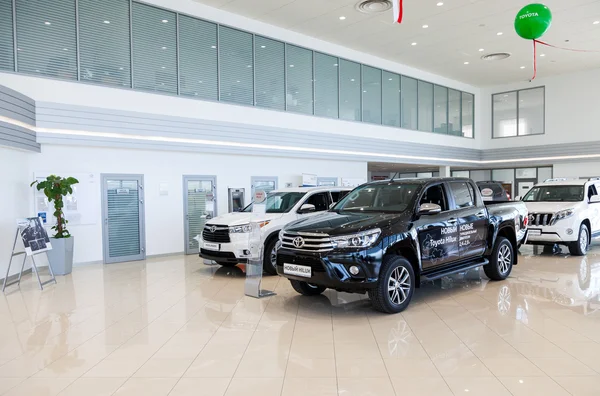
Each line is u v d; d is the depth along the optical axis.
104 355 3.95
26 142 7.78
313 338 4.29
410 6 10.46
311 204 8.10
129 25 9.44
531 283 6.58
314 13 11.02
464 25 11.82
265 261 7.41
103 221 9.28
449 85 18.09
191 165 10.64
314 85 13.15
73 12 8.71
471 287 6.41
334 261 4.76
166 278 7.61
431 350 3.92
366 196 6.05
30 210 8.42
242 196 11.50
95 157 9.16
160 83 9.92
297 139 12.45
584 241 9.03
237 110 11.16
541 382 3.25
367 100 14.79
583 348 3.93
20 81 8.00
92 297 6.25
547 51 14.27
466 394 3.07
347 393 3.12
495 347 3.97
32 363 3.78
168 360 3.80
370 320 4.86
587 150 16.91
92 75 8.93
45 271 8.47
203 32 10.64
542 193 9.83
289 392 3.15
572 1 10.30
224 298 6.05
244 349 4.04
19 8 8.11
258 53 11.75
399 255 5.16
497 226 6.52
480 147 19.86
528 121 18.66
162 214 10.18
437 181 5.91
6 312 5.49
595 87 16.77
